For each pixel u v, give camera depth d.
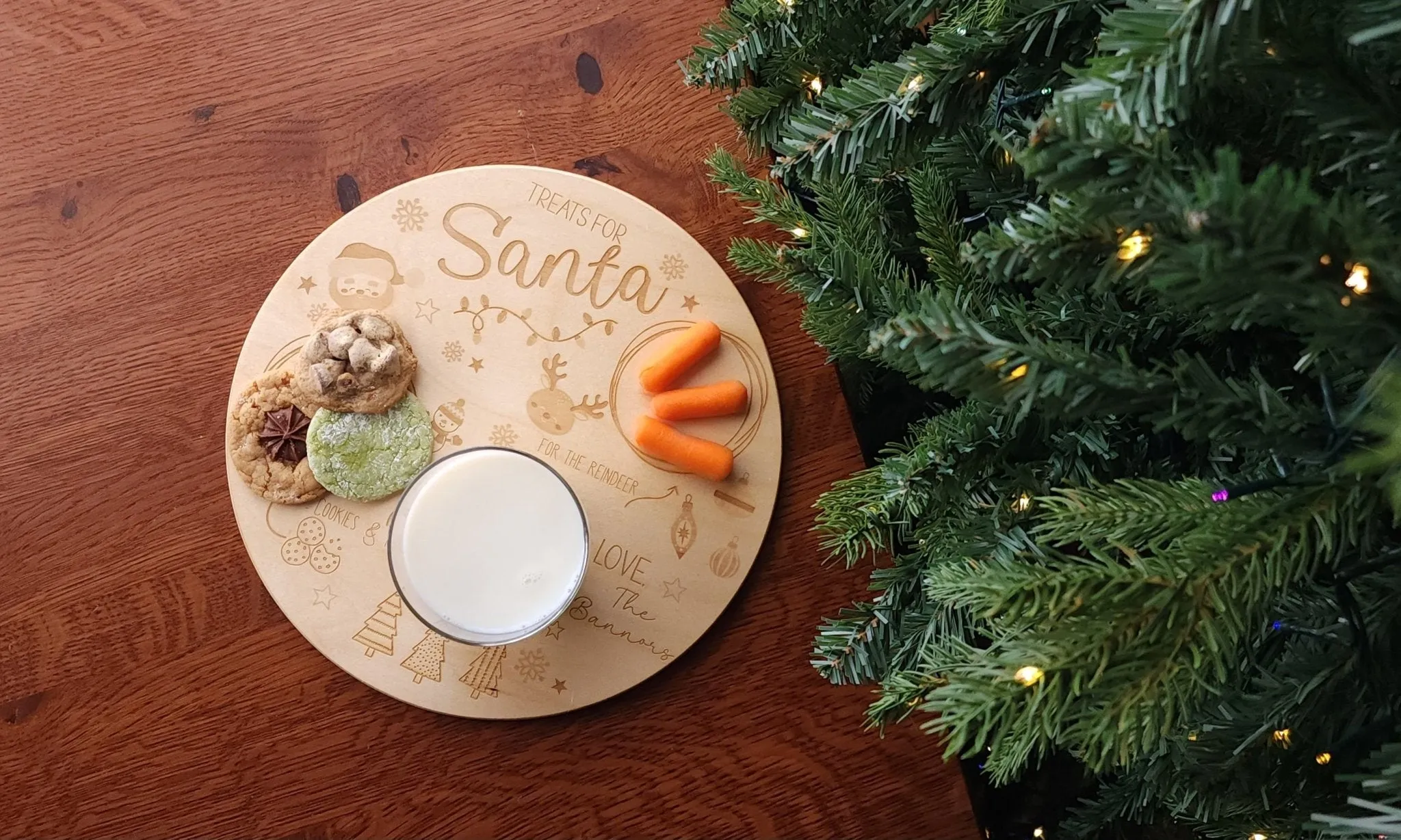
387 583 0.52
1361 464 0.25
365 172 0.54
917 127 0.34
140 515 0.52
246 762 0.51
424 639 0.51
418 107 0.54
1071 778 0.60
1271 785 0.33
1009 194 0.39
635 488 0.53
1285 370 0.34
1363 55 0.25
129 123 0.54
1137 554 0.28
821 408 0.54
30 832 0.51
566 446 0.53
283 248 0.54
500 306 0.54
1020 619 0.29
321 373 0.51
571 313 0.54
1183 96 0.24
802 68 0.40
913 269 0.49
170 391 0.53
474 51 0.54
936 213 0.39
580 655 0.52
